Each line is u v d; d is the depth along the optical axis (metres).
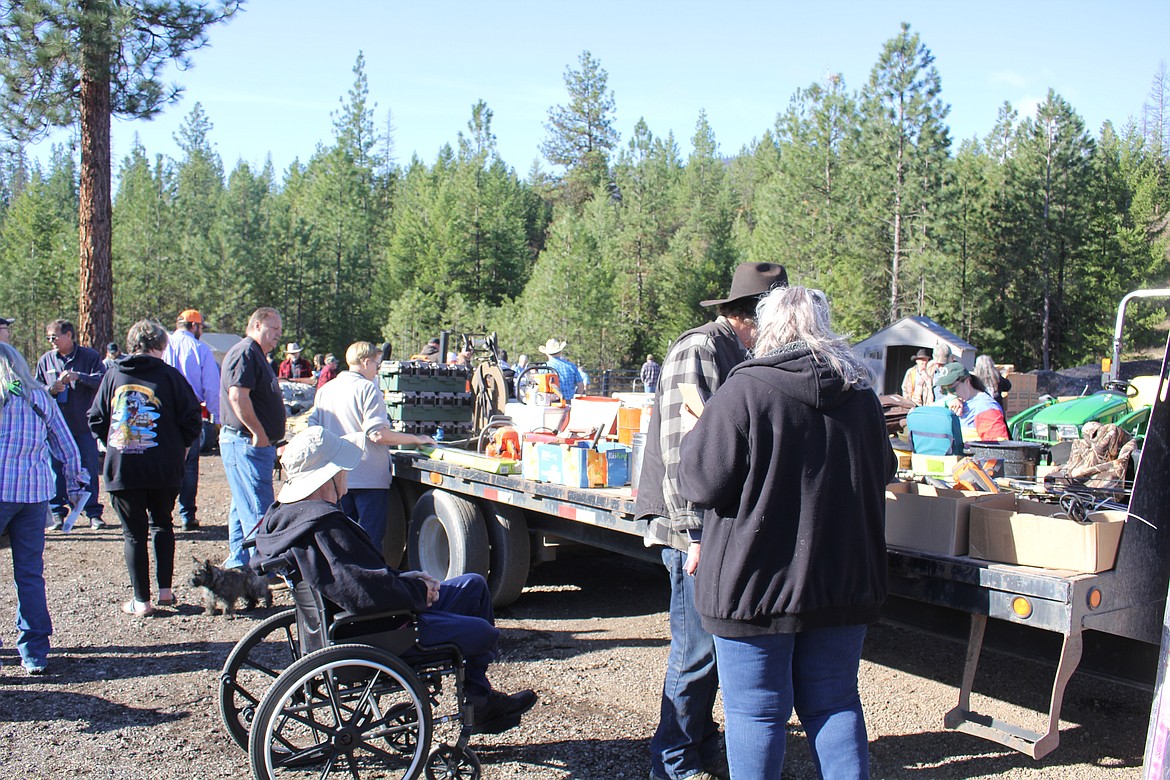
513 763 3.86
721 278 52.53
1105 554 3.15
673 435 3.27
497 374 7.71
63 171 83.12
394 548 6.99
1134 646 3.40
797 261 49.19
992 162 50.72
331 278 58.47
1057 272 45.00
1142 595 3.26
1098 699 4.60
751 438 2.77
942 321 43.22
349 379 6.02
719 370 3.35
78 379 8.65
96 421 5.95
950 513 3.48
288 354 18.69
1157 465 3.28
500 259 60.28
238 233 53.22
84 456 8.78
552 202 92.56
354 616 3.42
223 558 7.75
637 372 38.69
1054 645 3.54
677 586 3.51
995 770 3.75
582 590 6.73
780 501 2.77
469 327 46.84
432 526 6.27
